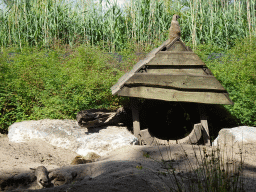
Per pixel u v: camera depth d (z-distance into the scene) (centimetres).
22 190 256
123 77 581
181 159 389
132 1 1102
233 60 726
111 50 1030
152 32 1113
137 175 284
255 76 625
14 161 401
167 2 1127
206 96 484
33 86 614
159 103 683
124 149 459
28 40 1109
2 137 536
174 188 266
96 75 634
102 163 356
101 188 248
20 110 592
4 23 1097
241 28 1107
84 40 1079
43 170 337
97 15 1147
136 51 912
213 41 1072
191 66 503
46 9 1081
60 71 693
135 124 527
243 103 582
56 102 565
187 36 1120
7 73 612
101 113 533
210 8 1117
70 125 535
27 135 505
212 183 259
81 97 566
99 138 490
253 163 365
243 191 261
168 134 651
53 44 1005
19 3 1106
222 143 479
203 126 516
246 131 484
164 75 491
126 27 1159
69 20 1124
